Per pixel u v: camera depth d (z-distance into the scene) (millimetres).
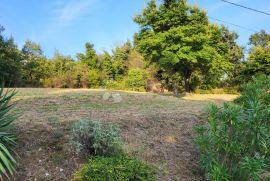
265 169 5859
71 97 13078
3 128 5551
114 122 7539
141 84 27641
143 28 25469
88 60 38000
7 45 27609
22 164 5516
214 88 33531
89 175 5105
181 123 8383
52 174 5434
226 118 5613
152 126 7867
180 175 6137
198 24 24094
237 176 5527
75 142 5887
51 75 32875
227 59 32188
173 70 26641
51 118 7773
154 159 6469
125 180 5090
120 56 37156
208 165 5605
